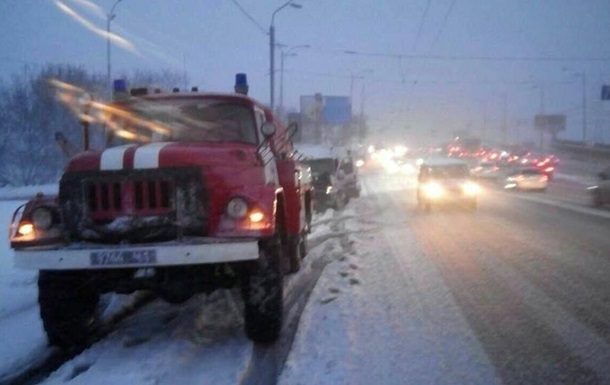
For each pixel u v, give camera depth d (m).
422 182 23.78
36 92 43.97
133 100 8.51
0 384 5.99
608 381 5.90
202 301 9.06
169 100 8.40
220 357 6.61
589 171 58.03
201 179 6.49
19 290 9.64
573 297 9.20
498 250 13.62
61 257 6.27
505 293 9.46
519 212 22.69
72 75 43.06
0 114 44.31
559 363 6.37
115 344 7.03
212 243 6.23
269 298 6.78
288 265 9.91
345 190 26.20
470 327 7.65
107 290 6.77
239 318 8.08
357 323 7.83
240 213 6.48
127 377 5.89
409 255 13.08
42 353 6.90
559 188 38.56
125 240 6.44
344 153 40.31
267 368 6.33
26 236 6.50
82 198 6.54
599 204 24.61
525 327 7.65
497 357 6.55
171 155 6.58
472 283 10.20
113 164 6.54
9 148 44.22
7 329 7.70
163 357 6.50
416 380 5.89
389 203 27.30
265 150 7.80
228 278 6.89
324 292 9.56
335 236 16.31
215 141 7.89
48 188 37.91
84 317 7.01
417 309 8.52
